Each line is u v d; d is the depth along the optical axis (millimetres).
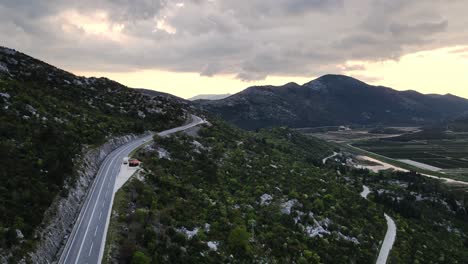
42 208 49219
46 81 123688
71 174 63531
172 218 62094
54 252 46375
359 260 78562
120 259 46531
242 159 125125
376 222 106438
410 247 95438
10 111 76625
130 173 76250
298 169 141500
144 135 116938
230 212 75312
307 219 87625
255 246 66062
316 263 68375
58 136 74500
